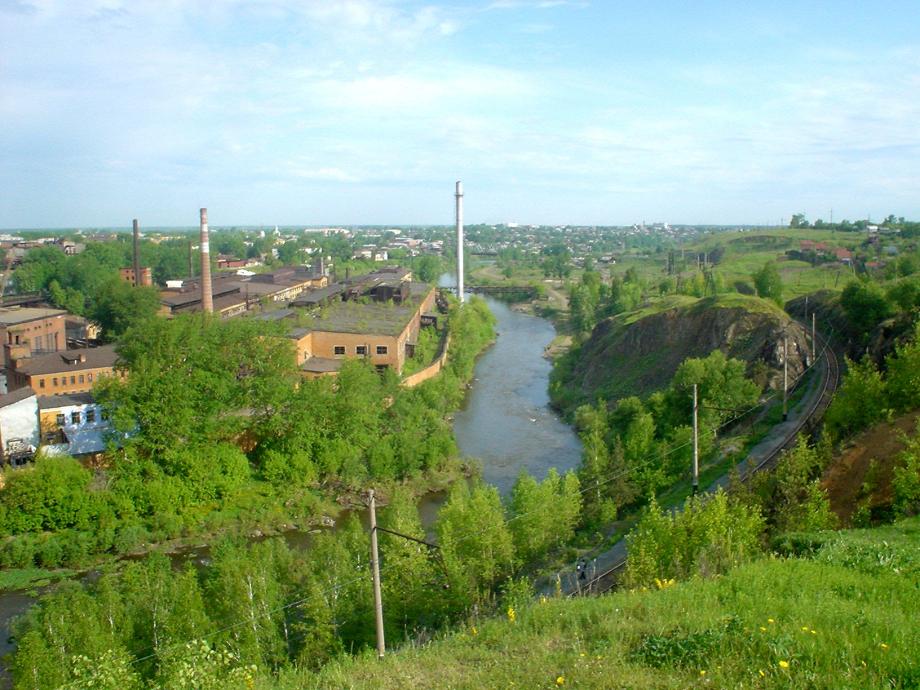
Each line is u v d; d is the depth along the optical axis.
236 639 31.11
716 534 26.19
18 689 28.88
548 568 40.88
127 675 26.06
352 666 18.70
